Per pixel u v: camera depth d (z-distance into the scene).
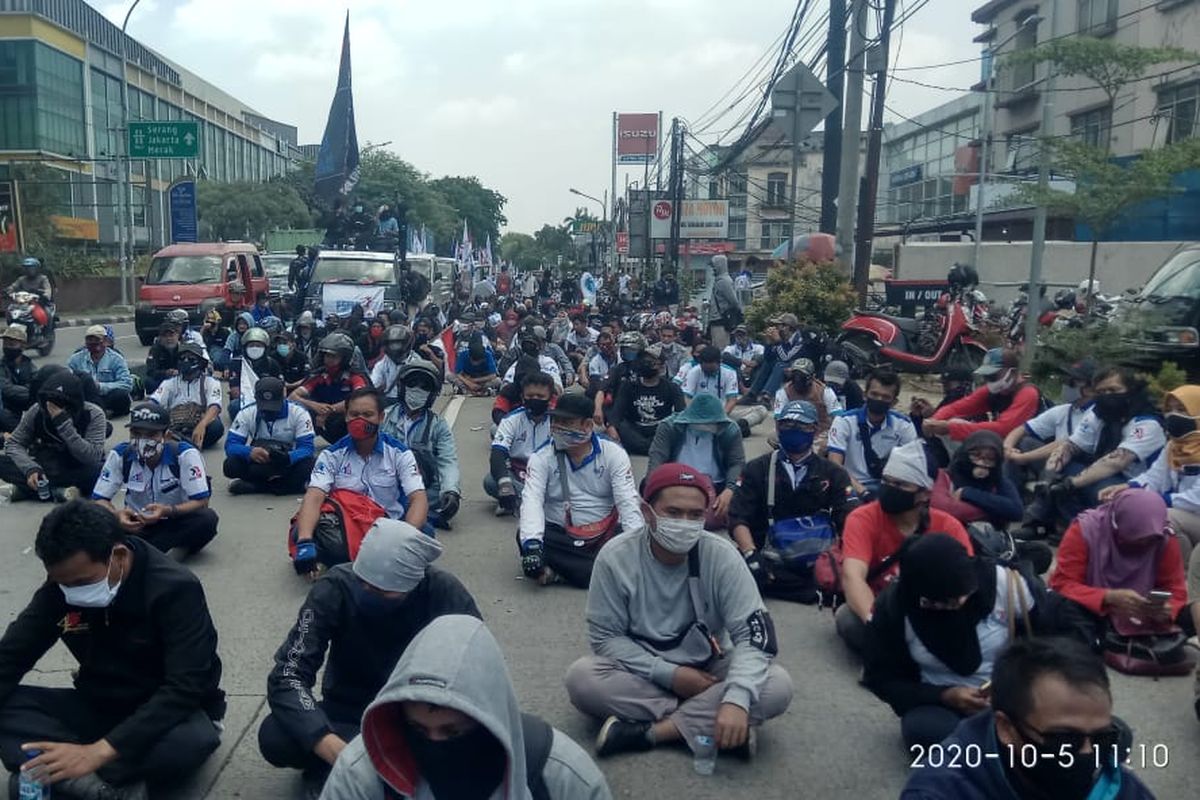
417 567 4.08
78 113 58.22
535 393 8.58
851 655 5.96
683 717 4.62
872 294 27.66
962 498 6.79
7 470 9.01
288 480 9.62
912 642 4.41
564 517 7.04
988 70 38.00
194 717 4.17
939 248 29.53
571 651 5.94
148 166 52.78
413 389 8.30
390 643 4.23
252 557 7.67
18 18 53.06
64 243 48.81
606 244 79.56
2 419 11.17
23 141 53.78
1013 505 6.76
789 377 9.83
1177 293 13.20
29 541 7.97
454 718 2.38
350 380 11.45
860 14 16.61
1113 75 17.94
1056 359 12.80
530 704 5.21
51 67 55.16
